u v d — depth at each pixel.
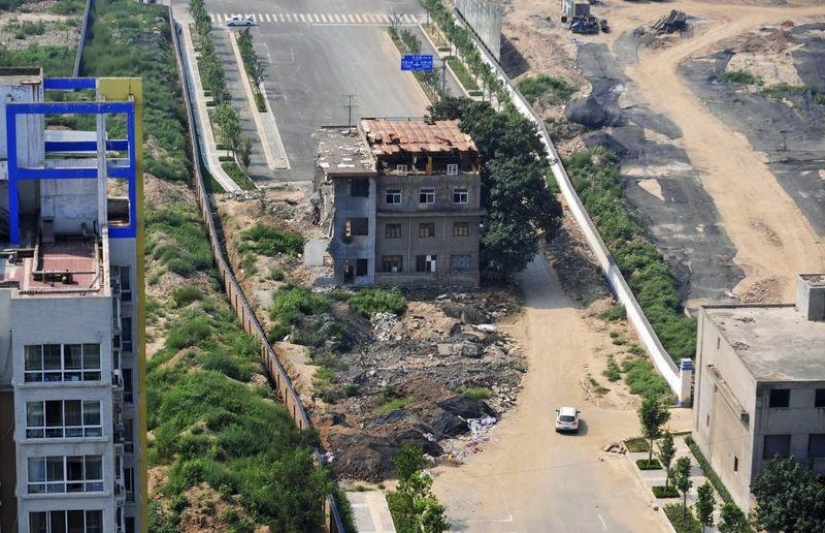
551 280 170.75
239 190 192.88
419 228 165.12
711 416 128.75
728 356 125.88
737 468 122.69
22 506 74.94
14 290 74.69
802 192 194.75
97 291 74.88
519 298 166.00
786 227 186.00
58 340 74.00
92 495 75.25
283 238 176.50
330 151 168.00
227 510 114.81
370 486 125.38
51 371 74.25
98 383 74.50
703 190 194.75
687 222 186.25
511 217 167.12
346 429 134.12
